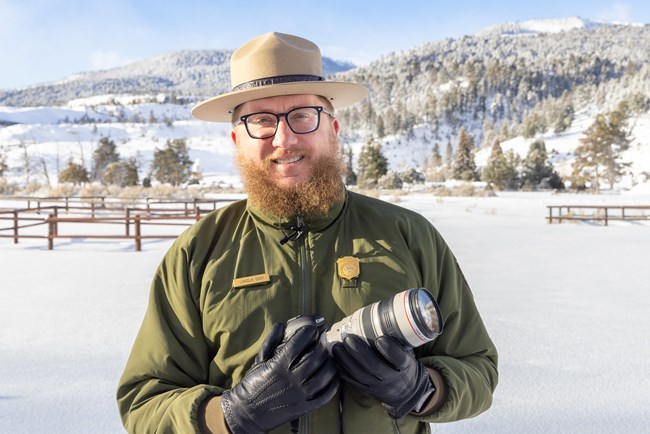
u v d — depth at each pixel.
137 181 81.06
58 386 3.55
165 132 184.75
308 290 1.59
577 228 16.23
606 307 5.78
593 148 77.88
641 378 3.67
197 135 182.88
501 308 5.75
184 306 1.64
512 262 9.16
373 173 73.50
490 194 47.38
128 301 6.07
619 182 85.75
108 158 105.62
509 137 153.00
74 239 13.03
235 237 1.70
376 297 1.56
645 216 19.55
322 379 1.28
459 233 14.48
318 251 1.63
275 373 1.27
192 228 1.75
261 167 1.66
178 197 37.22
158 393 1.58
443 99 186.50
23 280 7.44
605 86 174.12
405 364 1.29
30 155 127.38
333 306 1.57
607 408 3.21
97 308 5.71
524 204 31.73
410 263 1.65
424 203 32.56
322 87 1.67
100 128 180.50
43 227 16.69
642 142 109.12
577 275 7.84
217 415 1.38
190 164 100.12
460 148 92.69
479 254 10.19
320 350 1.29
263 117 1.67
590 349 4.32
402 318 1.28
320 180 1.65
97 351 4.28
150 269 8.41
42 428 2.97
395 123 170.12
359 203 1.78
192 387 1.55
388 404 1.33
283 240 1.63
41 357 4.14
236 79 1.72
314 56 1.72
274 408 1.29
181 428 1.41
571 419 3.07
